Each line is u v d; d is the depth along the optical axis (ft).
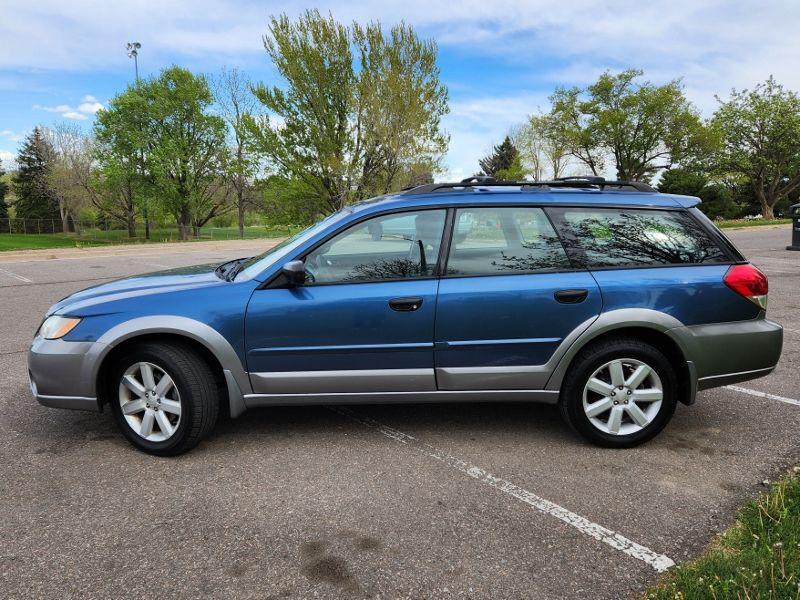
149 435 11.41
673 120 122.93
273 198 99.86
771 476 10.34
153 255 64.28
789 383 15.60
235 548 8.32
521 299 11.02
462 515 9.18
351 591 7.41
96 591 7.40
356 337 11.09
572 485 10.12
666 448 11.60
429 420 13.21
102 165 159.43
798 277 34.94
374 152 77.15
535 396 11.48
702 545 8.29
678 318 11.14
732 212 147.64
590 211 11.61
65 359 11.06
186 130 154.51
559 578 7.63
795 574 7.07
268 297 11.04
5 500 9.69
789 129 123.13
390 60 70.69
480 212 11.44
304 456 11.35
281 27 75.56
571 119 134.21
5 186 218.59
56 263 53.26
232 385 11.12
